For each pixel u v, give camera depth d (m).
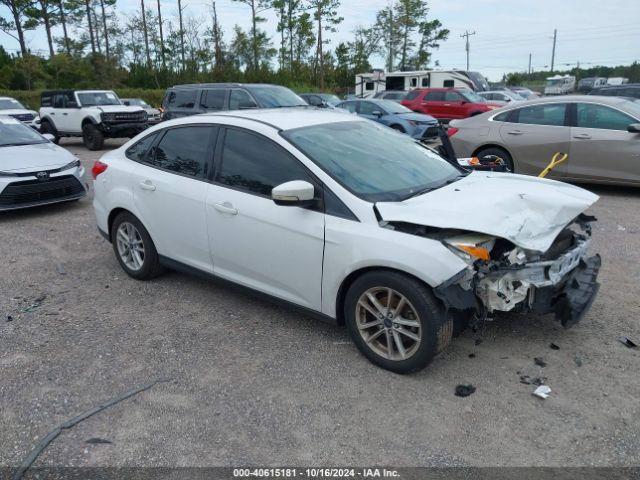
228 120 4.26
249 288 4.14
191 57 48.00
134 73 46.28
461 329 3.44
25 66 40.94
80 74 44.72
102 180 5.19
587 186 9.38
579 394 3.21
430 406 3.13
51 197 7.98
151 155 4.81
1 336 4.08
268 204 3.83
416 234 3.23
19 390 3.37
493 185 3.97
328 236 3.49
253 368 3.58
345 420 3.03
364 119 4.75
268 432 2.95
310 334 4.02
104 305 4.62
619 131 8.11
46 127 18.52
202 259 4.42
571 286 3.69
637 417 3.00
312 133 4.05
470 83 29.25
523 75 92.00
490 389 3.28
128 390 3.35
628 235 6.41
